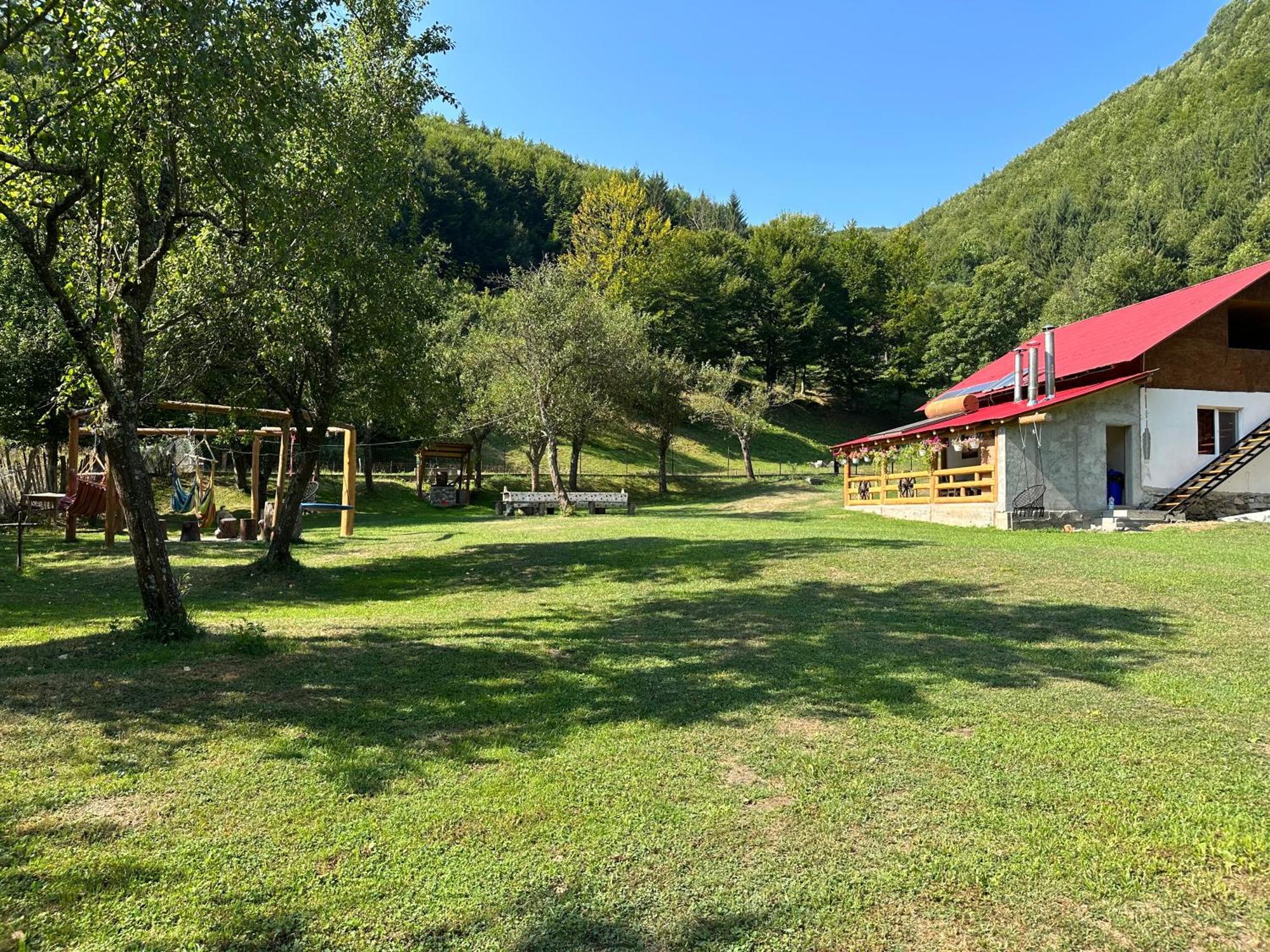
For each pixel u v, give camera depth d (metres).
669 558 13.64
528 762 4.75
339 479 40.28
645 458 51.88
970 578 10.62
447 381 18.78
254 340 11.92
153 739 5.07
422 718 5.50
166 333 9.72
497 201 91.06
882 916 3.21
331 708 5.68
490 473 45.62
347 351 14.23
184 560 15.89
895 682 6.20
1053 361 22.12
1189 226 75.62
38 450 25.72
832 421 66.38
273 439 22.53
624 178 100.19
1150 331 20.64
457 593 11.79
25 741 5.02
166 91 6.80
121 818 4.06
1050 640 7.42
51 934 3.13
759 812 4.09
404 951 3.03
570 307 32.06
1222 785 4.32
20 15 6.16
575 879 3.49
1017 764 4.62
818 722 5.36
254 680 6.34
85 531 22.22
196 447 20.06
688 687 6.18
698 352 65.81
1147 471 19.47
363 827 3.96
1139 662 6.66
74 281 8.16
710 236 76.06
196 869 3.59
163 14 6.67
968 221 140.12
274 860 3.66
